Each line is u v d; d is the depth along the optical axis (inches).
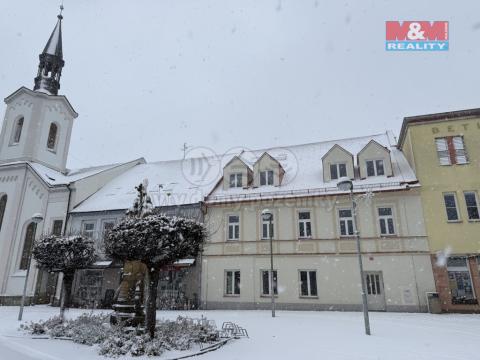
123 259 398.3
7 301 984.3
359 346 378.0
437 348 368.8
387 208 834.2
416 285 762.8
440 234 780.0
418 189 816.9
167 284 916.6
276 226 890.7
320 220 863.1
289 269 853.2
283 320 612.7
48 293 1017.5
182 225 382.0
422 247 781.3
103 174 1212.5
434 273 759.7
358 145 1061.1
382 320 609.6
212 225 934.4
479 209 784.9
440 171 824.3
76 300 960.9
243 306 855.1
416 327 526.3
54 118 1277.1
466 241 763.4
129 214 442.3
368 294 792.3
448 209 802.2
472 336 447.5
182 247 373.1
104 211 1025.5
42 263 535.8
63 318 494.9
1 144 1220.5
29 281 1000.2
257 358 319.6
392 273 783.1
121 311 405.7
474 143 826.8
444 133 849.5
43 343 378.3
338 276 815.7
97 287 967.6
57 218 1055.6
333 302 804.0
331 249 835.4
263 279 868.0
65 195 1077.8
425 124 866.8
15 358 302.2
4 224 1075.3
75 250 536.1
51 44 1376.7
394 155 965.8
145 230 360.2
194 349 347.3
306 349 360.8
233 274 893.2
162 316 693.3
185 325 417.1
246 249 892.6
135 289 420.5
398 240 796.6
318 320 612.7
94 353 330.6
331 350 355.9
